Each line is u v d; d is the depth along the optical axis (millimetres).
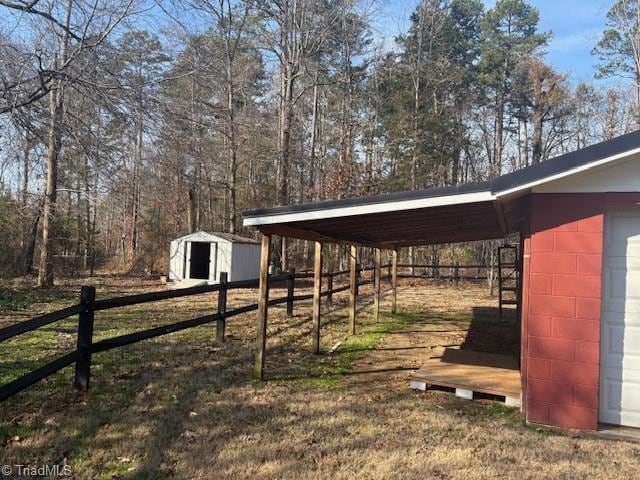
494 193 4219
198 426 4125
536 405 4414
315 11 23719
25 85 7414
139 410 4438
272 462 3486
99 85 7707
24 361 5965
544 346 4418
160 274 23422
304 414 4492
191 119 8906
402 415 4539
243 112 24750
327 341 7988
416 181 25141
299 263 26203
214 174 24031
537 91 25578
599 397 4402
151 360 6223
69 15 8062
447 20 30953
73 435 3844
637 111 22547
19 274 19062
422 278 20734
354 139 26859
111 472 3307
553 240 4406
